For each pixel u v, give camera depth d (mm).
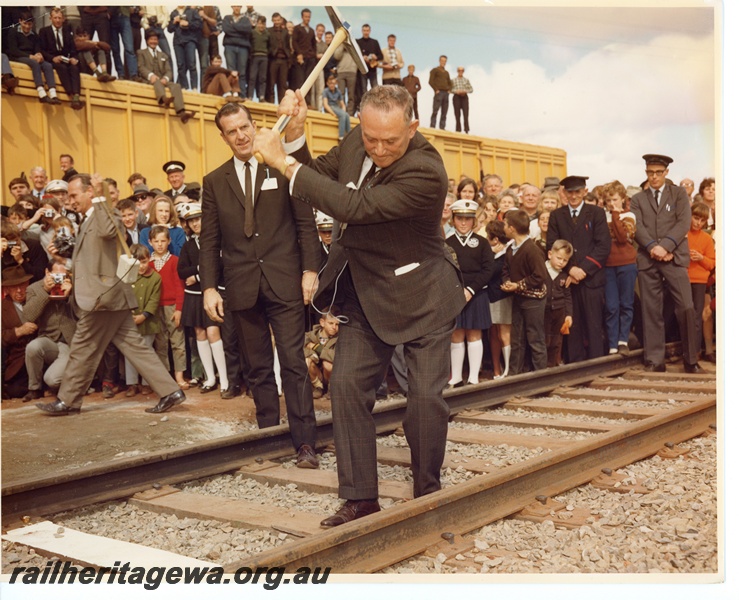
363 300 3482
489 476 3672
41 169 7363
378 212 3166
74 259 5984
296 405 4770
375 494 3521
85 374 6156
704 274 8969
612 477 4387
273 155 3223
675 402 6844
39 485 3742
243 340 5031
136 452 5148
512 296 7645
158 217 7457
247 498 4137
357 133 3570
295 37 9164
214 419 6121
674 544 3340
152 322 7035
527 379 7129
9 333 6836
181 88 8430
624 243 8734
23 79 7371
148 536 3531
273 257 4770
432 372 3549
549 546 3324
